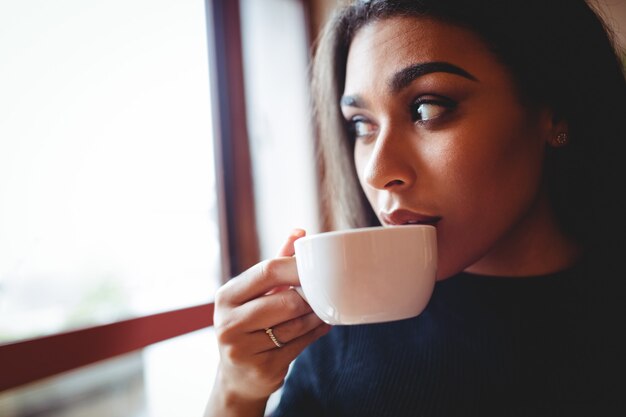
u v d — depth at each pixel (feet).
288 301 1.76
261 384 1.89
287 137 5.74
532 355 1.97
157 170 3.93
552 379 1.89
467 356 2.12
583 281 2.01
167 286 3.88
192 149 4.33
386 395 2.25
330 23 2.57
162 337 3.34
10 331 2.77
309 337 1.92
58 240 3.11
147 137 3.87
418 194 1.87
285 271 1.77
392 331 2.44
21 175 2.94
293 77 5.90
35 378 2.56
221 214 4.65
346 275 1.45
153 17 4.01
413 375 2.23
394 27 1.87
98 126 3.46
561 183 2.21
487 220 1.86
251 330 1.81
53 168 3.12
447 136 1.81
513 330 2.04
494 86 1.82
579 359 1.89
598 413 1.79
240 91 4.92
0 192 2.83
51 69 3.15
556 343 1.94
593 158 2.19
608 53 2.21
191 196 4.25
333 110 2.74
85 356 2.82
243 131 4.91
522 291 2.06
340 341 2.60
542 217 2.20
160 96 4.02
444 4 1.79
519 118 1.89
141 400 4.01
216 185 4.66
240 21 5.04
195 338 4.21
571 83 2.05
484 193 1.83
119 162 3.60
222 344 1.86
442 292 2.29
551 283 2.03
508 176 1.87
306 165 5.82
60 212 3.14
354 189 2.86
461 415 2.03
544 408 1.86
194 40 4.48
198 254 4.25
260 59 5.43
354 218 2.91
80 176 3.30
